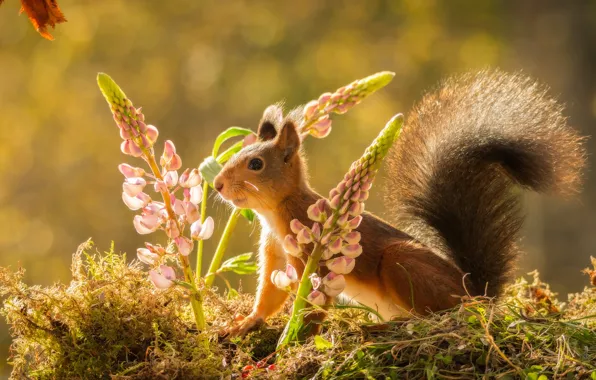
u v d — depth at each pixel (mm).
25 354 5016
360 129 11555
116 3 13016
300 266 5070
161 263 5031
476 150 5121
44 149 11898
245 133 5129
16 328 5008
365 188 5004
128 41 12773
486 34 13984
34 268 11109
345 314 5027
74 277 5031
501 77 5148
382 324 5008
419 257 5074
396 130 5000
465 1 14086
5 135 11883
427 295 5062
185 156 12242
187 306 5082
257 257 5152
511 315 5008
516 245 5133
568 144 5109
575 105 14039
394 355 4969
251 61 12875
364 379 4969
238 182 5078
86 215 11531
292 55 13039
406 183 5145
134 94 12414
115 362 5004
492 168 5129
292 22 13258
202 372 4977
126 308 5012
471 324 4984
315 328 5031
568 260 11836
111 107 5012
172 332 5008
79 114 12141
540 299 5113
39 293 5016
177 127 12398
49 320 5012
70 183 11688
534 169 5109
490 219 5129
